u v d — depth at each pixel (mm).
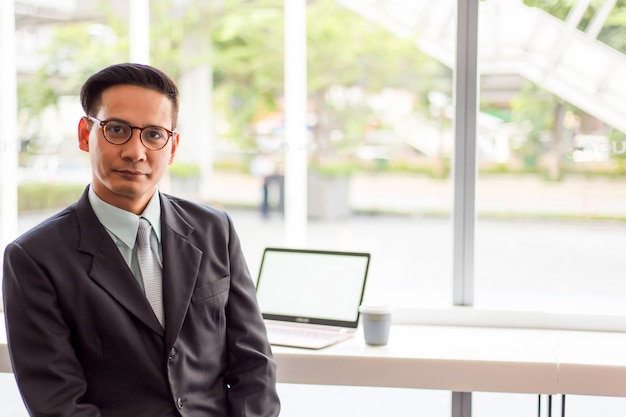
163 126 1551
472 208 2332
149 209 1606
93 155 1533
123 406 1493
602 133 3232
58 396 1424
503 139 3369
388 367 1884
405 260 8070
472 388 1860
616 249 5762
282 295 2236
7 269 1477
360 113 6992
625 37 2945
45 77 3564
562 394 1855
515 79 3199
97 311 1477
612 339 2115
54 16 3686
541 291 5625
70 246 1507
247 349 1665
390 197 10055
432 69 6703
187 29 5441
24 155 3283
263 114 6324
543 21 3041
